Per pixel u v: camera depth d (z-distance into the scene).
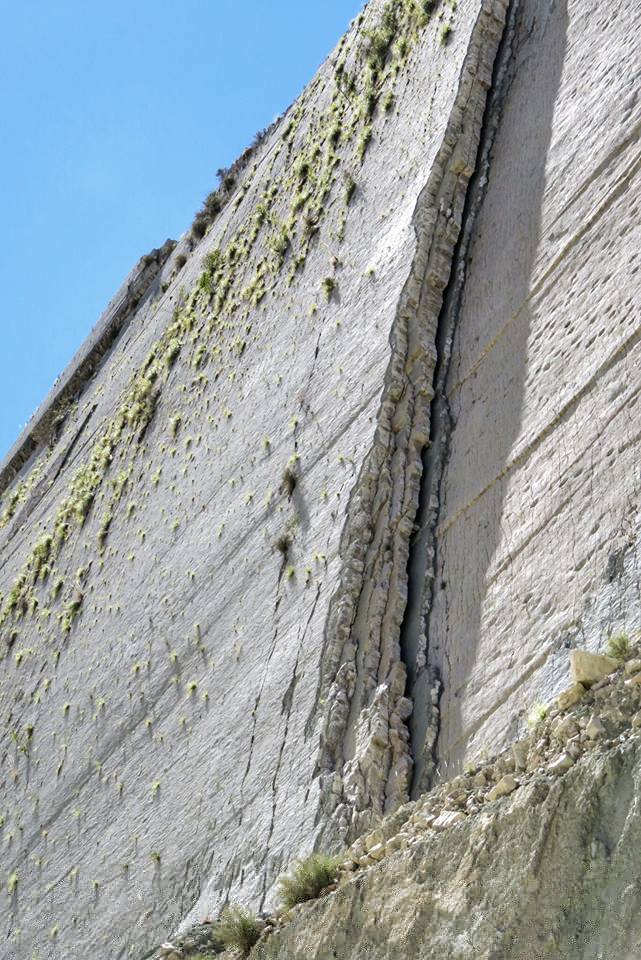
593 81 17.11
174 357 30.17
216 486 22.22
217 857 15.01
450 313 17.50
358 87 27.61
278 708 15.56
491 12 21.56
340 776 13.37
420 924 8.45
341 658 14.84
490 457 14.48
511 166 18.33
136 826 17.95
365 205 22.80
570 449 12.90
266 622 17.30
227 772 16.02
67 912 18.53
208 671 18.50
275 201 29.03
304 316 22.77
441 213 18.98
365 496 16.17
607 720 7.94
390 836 9.90
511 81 20.17
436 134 20.41
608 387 12.77
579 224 15.28
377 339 18.25
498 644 12.40
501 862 7.97
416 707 13.24
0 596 32.41
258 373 23.52
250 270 28.03
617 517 11.52
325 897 9.94
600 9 18.48
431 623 13.88
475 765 9.73
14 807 23.08
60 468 35.50
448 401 16.30
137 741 19.66
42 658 26.80
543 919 7.46
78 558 28.44
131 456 29.14
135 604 23.02
